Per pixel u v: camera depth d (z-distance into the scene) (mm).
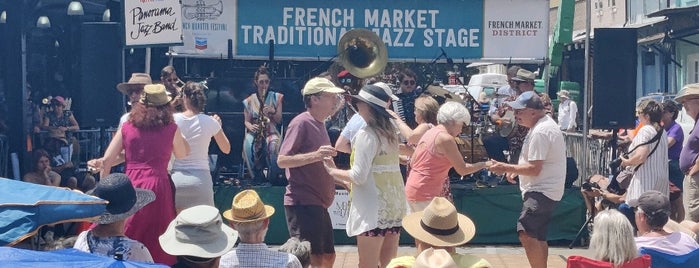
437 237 5359
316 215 7301
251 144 10867
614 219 5512
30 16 14664
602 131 12641
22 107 12219
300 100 11742
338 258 9672
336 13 12273
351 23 12297
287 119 11695
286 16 12172
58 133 12734
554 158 7844
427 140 7434
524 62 12516
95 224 5551
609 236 5496
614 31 11102
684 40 21094
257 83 10922
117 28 11359
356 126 7633
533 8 12461
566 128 16281
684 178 8805
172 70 9805
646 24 23438
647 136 8805
